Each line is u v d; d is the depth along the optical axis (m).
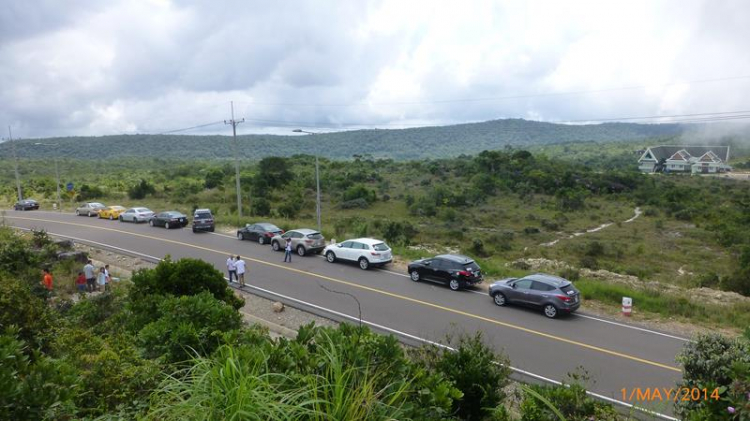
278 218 41.34
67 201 56.84
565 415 5.26
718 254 30.94
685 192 55.03
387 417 3.24
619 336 14.09
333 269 22.75
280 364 4.13
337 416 2.90
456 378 6.18
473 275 19.14
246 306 17.25
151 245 28.91
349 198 52.38
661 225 40.81
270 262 24.19
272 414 2.68
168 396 3.51
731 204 49.22
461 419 6.09
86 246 28.91
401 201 53.22
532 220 43.50
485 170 68.38
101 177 84.31
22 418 3.59
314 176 64.62
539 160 73.00
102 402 4.50
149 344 6.93
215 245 28.78
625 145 151.88
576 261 27.84
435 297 18.20
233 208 45.31
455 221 42.62
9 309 7.68
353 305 17.27
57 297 15.59
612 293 17.61
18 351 4.34
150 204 51.78
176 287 12.10
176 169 89.06
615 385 10.92
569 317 15.88
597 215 46.53
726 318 15.50
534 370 11.83
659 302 16.64
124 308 10.09
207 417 2.86
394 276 21.45
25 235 29.53
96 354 5.95
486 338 13.94
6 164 106.69
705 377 7.03
